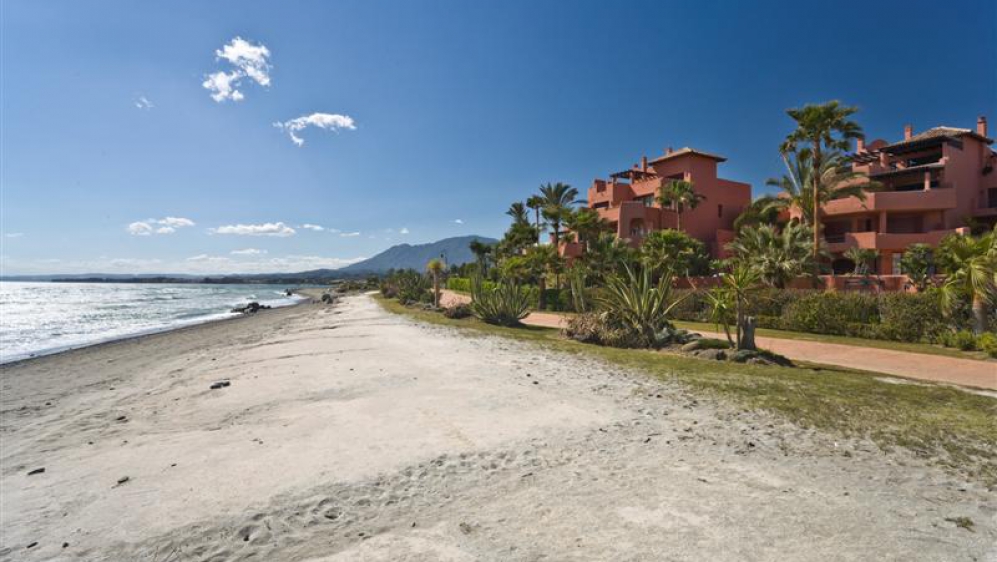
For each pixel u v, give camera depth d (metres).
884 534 3.81
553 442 6.20
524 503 4.54
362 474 5.34
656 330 15.23
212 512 4.57
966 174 37.41
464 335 18.77
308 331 23.97
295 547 3.91
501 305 23.38
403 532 4.09
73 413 9.39
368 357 13.94
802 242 29.11
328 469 5.52
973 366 12.02
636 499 4.54
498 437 6.45
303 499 4.77
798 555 3.53
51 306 60.53
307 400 8.99
